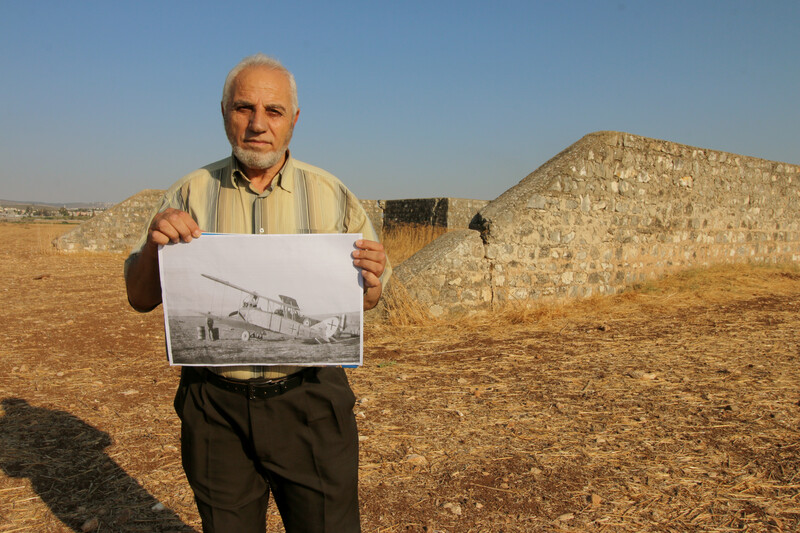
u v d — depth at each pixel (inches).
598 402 166.4
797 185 497.0
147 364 211.5
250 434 68.7
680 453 131.3
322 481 70.4
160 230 63.4
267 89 65.0
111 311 326.6
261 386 68.0
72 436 142.9
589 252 345.1
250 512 73.2
